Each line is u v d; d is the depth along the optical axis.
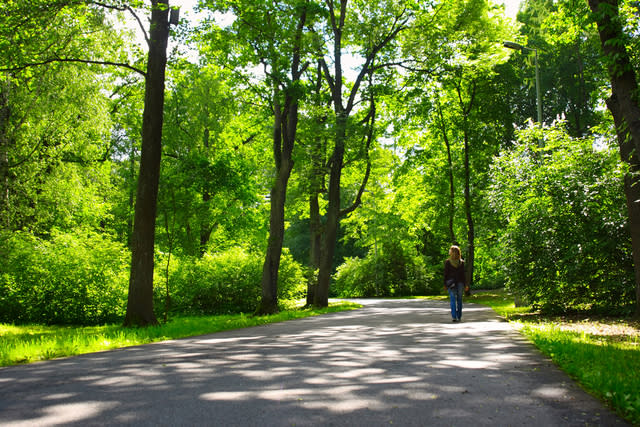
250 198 35.44
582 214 13.58
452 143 37.91
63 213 27.31
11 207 23.62
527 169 15.35
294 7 19.22
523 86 37.38
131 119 34.09
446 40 24.64
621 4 9.38
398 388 4.96
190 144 33.94
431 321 13.82
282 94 19.59
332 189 25.12
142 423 3.78
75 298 19.06
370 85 24.50
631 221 11.23
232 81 21.38
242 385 5.14
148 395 4.70
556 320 12.56
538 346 7.86
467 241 37.41
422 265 51.62
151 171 14.20
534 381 5.29
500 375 5.63
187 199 16.67
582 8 9.57
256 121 27.20
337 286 54.62
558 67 34.38
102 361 6.93
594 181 13.78
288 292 24.47
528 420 3.83
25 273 19.27
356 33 24.06
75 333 12.45
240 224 35.91
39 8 13.88
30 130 24.39
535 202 14.65
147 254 13.97
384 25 24.31
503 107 33.78
